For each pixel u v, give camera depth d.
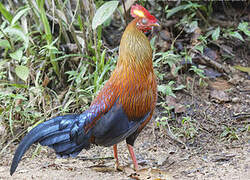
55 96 6.75
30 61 6.75
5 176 4.96
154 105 4.85
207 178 4.56
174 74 6.82
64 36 7.28
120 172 5.03
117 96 4.60
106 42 7.75
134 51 4.56
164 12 7.54
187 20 7.59
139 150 5.64
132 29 4.59
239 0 8.17
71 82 6.99
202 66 7.01
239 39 7.63
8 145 5.80
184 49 7.30
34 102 6.45
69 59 7.12
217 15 8.19
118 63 4.71
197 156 5.31
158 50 7.24
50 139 4.68
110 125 4.56
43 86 6.54
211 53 7.29
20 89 6.77
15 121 6.25
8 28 6.14
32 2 6.86
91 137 4.78
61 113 6.30
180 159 5.27
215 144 5.57
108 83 4.75
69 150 4.73
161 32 7.57
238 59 7.32
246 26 7.27
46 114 6.18
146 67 4.61
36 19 7.05
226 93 6.60
